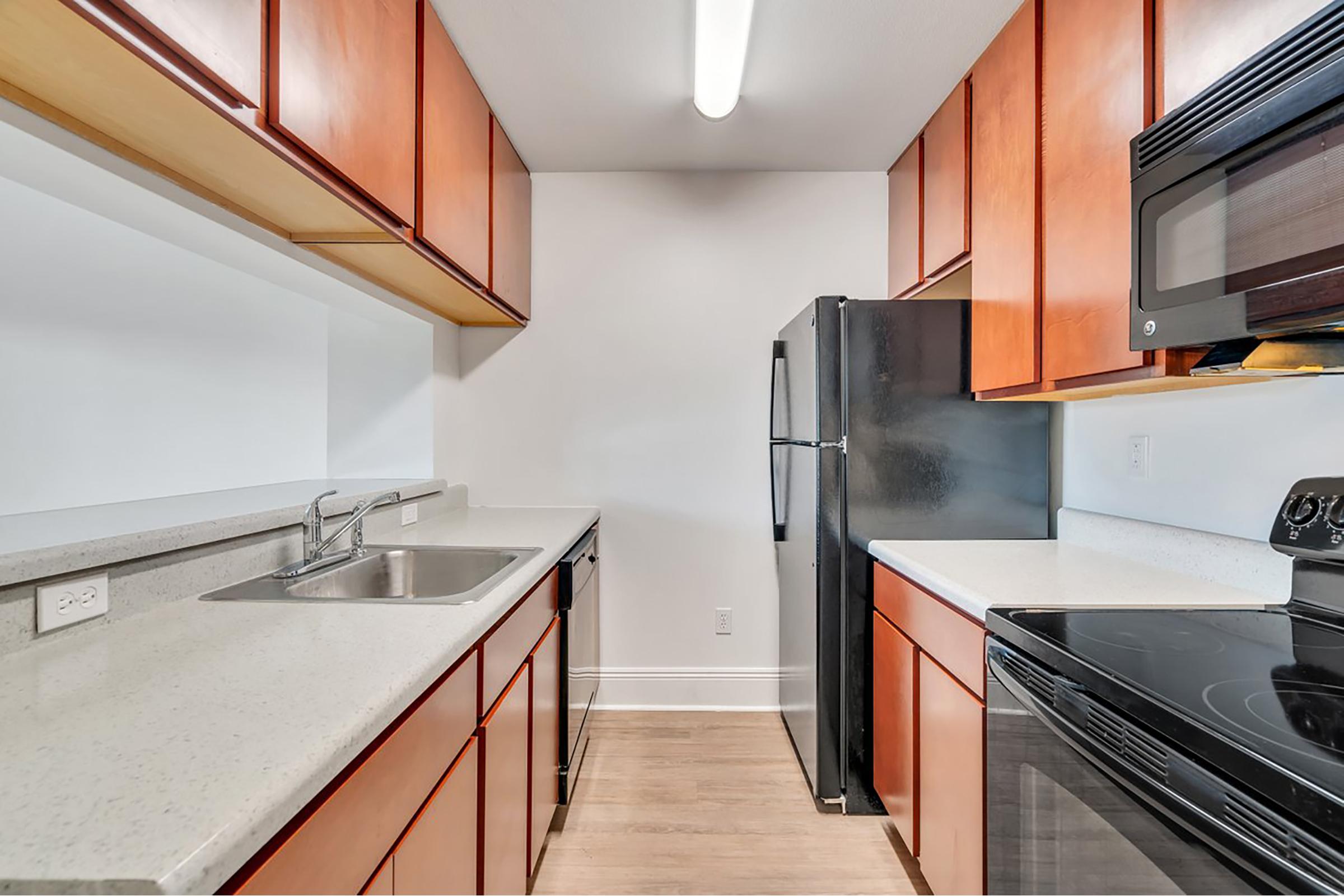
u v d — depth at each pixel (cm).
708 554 269
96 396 187
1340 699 76
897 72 192
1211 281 94
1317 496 110
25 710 71
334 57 118
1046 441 189
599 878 163
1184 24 106
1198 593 126
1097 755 84
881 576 180
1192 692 78
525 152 247
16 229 172
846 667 190
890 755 173
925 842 150
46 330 178
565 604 188
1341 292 76
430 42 162
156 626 102
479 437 268
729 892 159
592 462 269
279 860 60
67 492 182
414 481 231
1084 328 131
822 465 189
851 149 245
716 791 204
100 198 118
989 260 173
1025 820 105
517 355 268
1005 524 189
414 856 88
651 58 187
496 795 124
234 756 61
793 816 191
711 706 268
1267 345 98
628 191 267
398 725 85
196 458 210
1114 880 82
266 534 141
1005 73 164
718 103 195
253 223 135
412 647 92
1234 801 64
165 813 52
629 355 268
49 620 92
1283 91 82
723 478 268
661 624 270
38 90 88
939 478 188
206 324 212
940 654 141
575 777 200
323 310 241
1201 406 139
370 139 132
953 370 188
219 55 90
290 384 235
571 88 202
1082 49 132
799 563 213
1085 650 93
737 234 267
